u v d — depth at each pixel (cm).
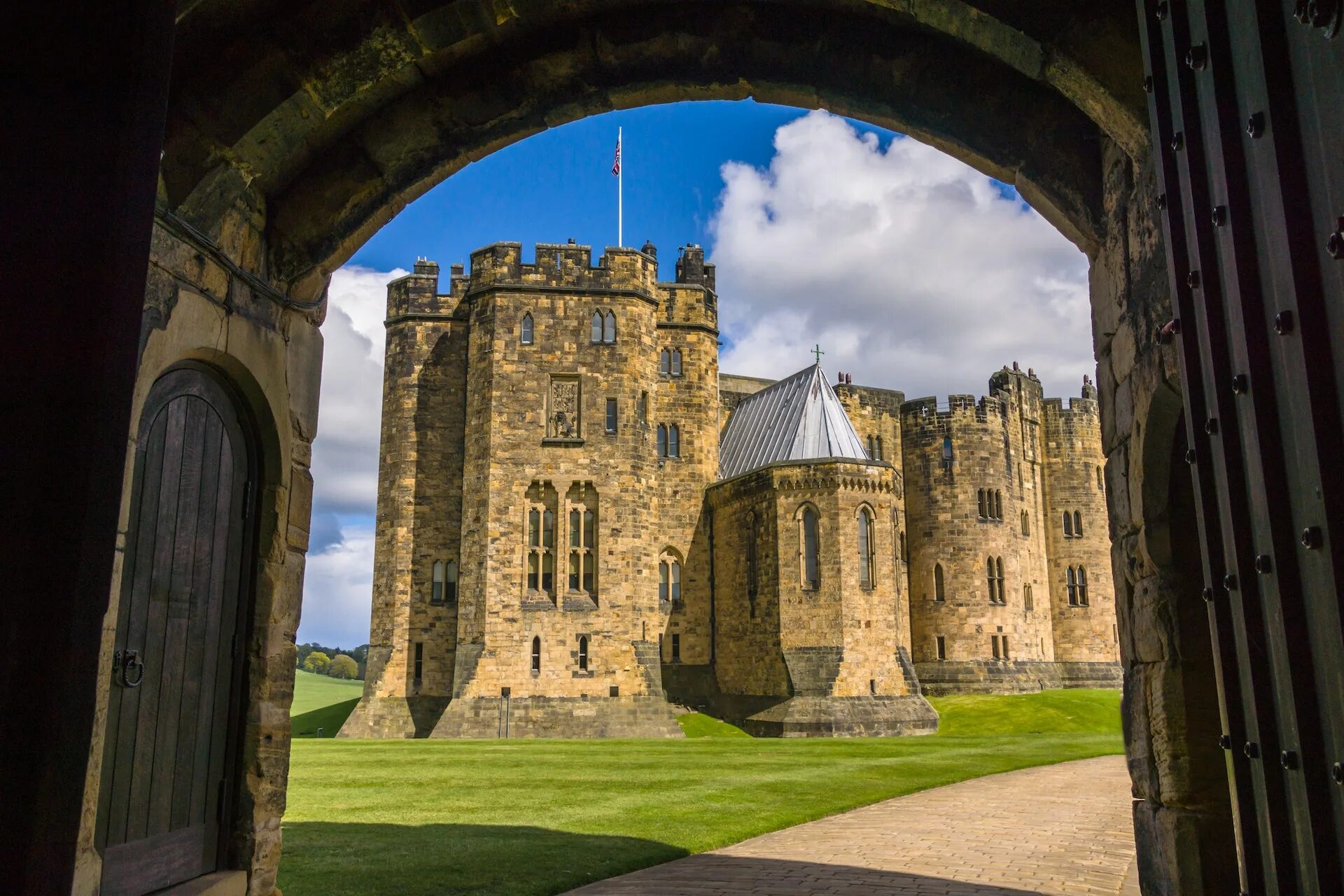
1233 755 493
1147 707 779
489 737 4488
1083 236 877
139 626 744
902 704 4569
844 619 4569
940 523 6156
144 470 752
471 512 4856
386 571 5078
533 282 5016
